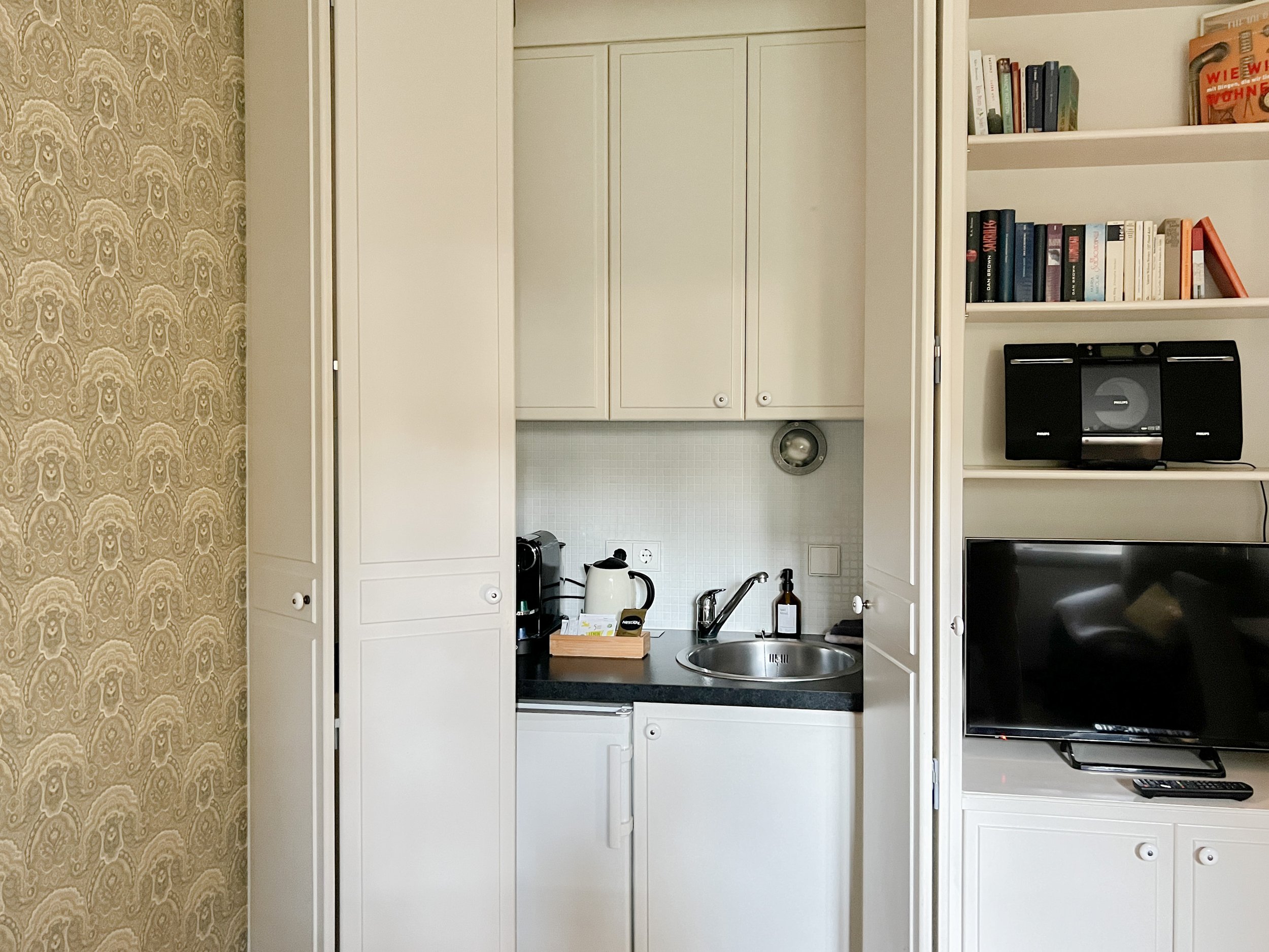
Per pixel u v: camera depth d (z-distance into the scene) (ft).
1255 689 6.24
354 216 6.19
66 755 5.16
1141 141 6.40
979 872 5.89
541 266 8.08
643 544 8.92
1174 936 5.72
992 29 7.24
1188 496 7.20
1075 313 6.56
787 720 6.80
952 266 5.45
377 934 6.38
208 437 6.33
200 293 6.23
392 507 6.37
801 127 7.66
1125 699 6.37
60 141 5.06
